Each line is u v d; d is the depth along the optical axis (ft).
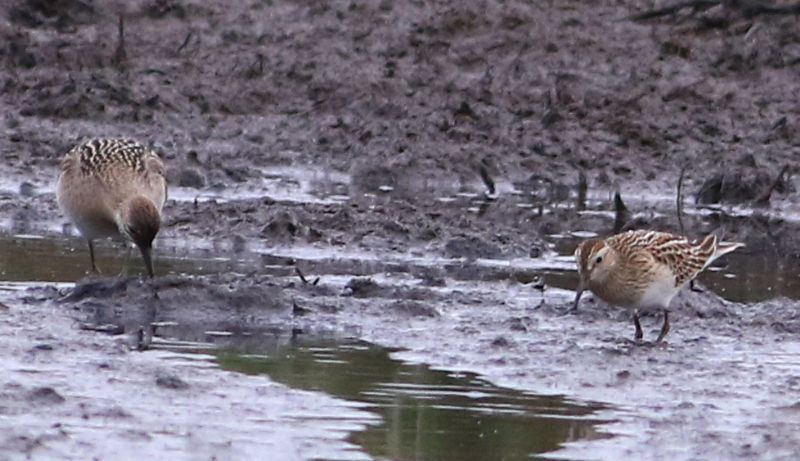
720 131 206.18
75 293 121.08
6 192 170.19
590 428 92.17
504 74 222.89
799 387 103.35
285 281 129.29
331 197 175.11
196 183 179.22
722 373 106.42
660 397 99.96
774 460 87.56
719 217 174.40
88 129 200.64
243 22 241.96
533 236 156.76
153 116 206.69
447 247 149.07
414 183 186.91
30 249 142.92
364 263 142.51
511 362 107.14
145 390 95.86
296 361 105.50
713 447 89.25
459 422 92.53
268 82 219.82
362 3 247.70
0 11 242.58
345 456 85.40
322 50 232.32
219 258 142.10
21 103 208.44
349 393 97.91
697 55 231.91
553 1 247.91
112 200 129.90
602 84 220.02
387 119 206.49
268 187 179.73
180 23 243.19
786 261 153.28
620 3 248.52
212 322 116.88
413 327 116.98
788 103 217.56
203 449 85.35
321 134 201.46
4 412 89.61
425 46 233.55
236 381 99.14
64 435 86.07
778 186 186.91
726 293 135.85
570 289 133.80
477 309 124.57
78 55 225.97
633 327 120.98
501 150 196.54
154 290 120.16
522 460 85.97
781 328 121.49
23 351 103.35
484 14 242.37
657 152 199.21
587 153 197.26
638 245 118.73
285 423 90.74
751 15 239.71
